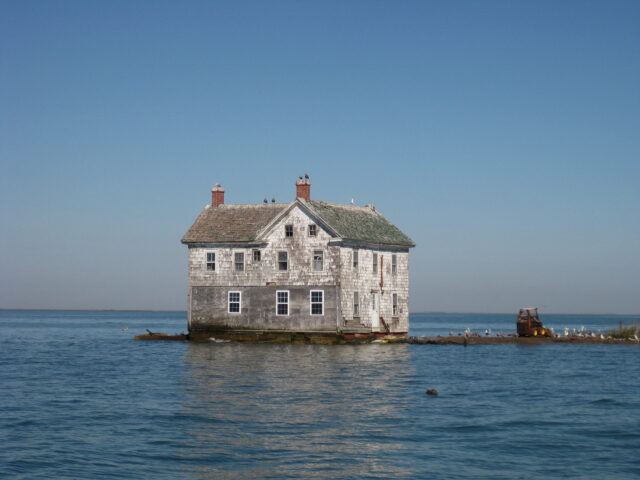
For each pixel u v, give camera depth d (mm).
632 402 40562
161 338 91562
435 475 26516
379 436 31781
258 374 50875
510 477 26375
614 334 87562
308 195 76875
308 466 27438
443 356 66812
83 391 44000
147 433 32219
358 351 68750
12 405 39094
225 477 26203
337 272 73938
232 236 77750
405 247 84250
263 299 76375
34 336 119188
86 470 26891
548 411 37656
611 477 26438
